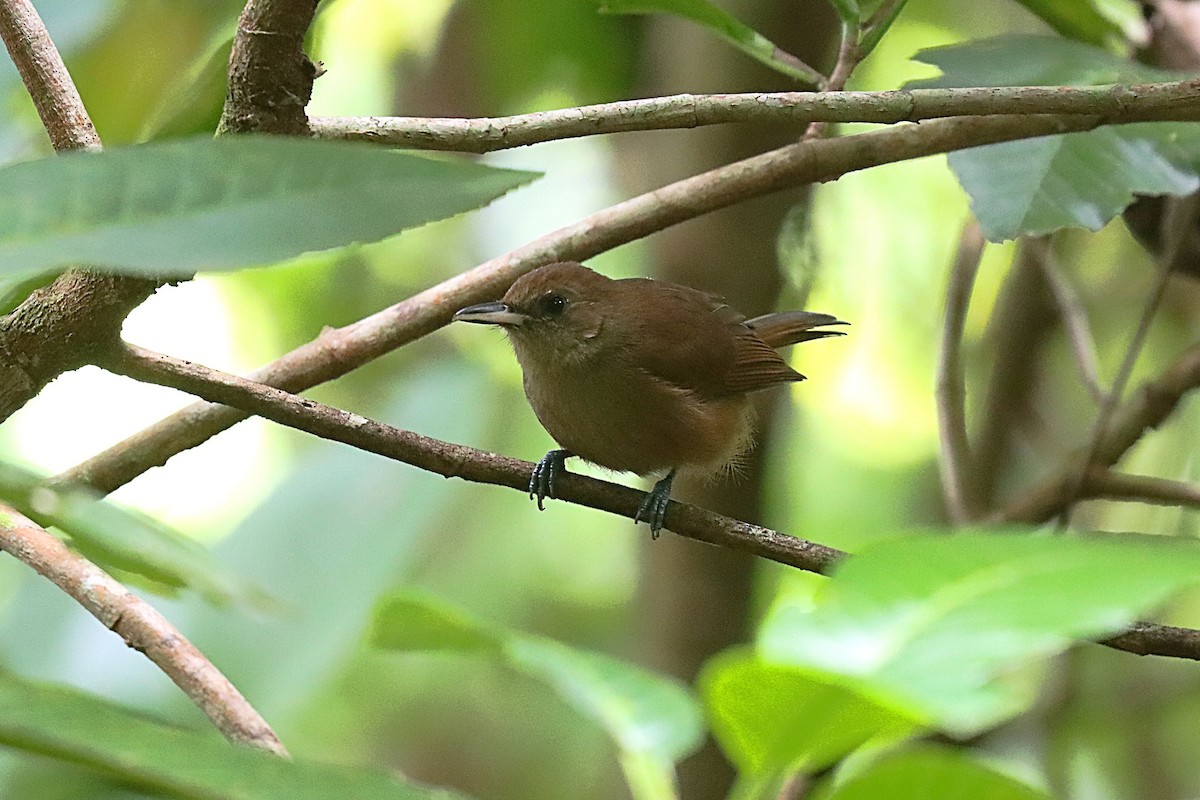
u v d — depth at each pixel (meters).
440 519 9.73
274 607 3.95
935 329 14.04
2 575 10.73
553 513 15.14
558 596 15.13
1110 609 2.43
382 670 16.23
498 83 11.79
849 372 14.70
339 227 2.36
